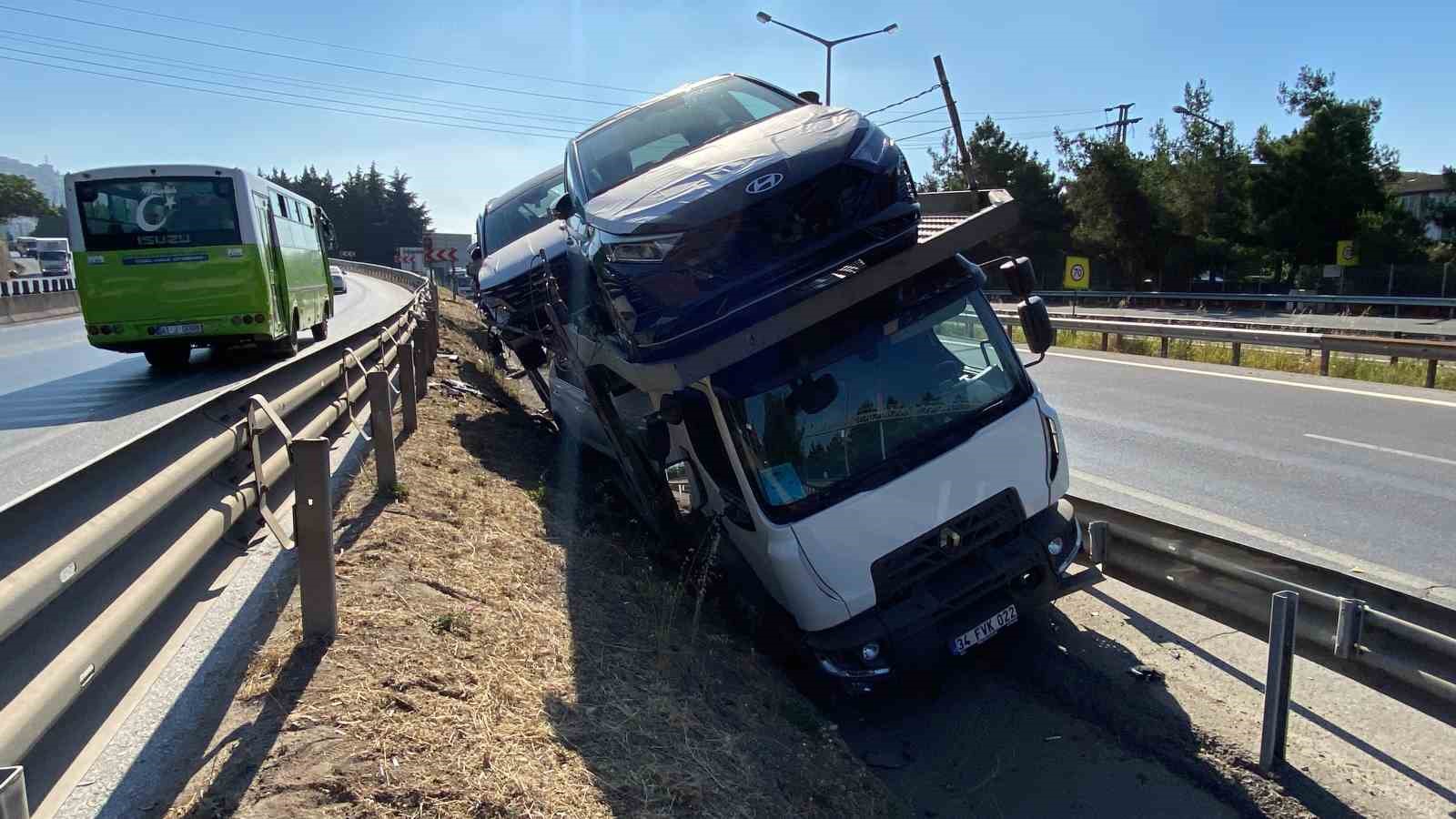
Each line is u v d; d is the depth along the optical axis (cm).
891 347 518
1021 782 438
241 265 1412
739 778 389
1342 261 3662
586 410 846
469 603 481
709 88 643
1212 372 1566
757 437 496
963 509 499
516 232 1313
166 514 352
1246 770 405
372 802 309
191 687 383
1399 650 393
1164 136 5031
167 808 304
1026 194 5241
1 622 221
